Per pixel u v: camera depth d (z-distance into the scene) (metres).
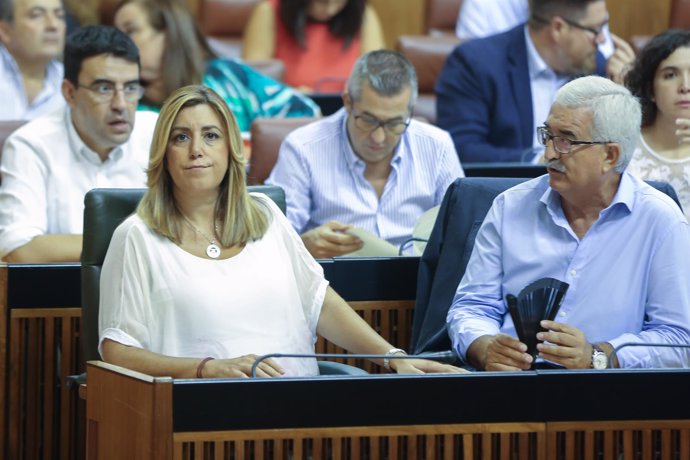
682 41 8.37
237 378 5.35
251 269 6.56
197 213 6.61
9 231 8.66
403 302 7.73
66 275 7.39
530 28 11.62
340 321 6.79
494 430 5.52
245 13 16.14
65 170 8.91
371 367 7.63
